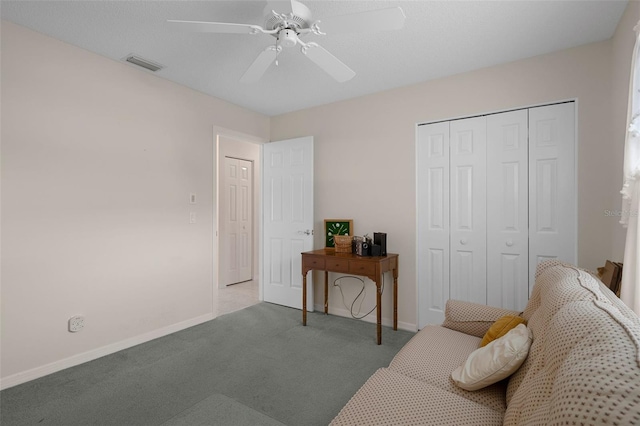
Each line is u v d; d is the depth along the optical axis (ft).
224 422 5.61
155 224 9.46
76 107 7.80
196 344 8.95
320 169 12.09
